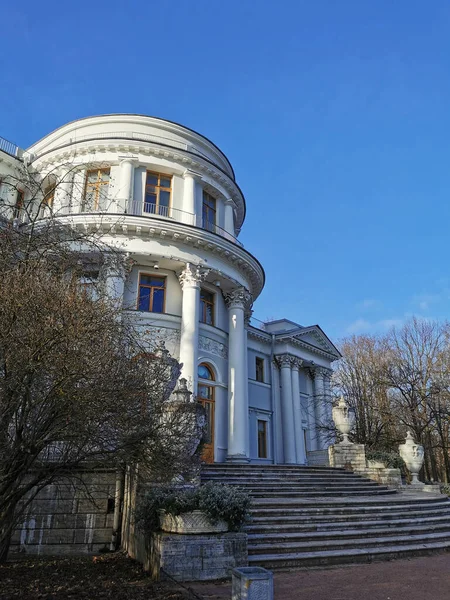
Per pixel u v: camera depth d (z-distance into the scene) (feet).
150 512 32.24
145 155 82.38
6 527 26.81
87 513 43.29
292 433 109.60
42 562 37.60
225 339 84.28
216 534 29.96
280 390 114.21
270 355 115.14
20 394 23.65
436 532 43.39
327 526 38.83
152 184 83.20
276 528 37.04
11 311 23.11
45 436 24.77
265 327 125.29
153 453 28.25
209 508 30.09
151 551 31.30
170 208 82.07
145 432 27.04
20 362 22.40
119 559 37.50
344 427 72.59
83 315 24.08
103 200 77.15
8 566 35.37
